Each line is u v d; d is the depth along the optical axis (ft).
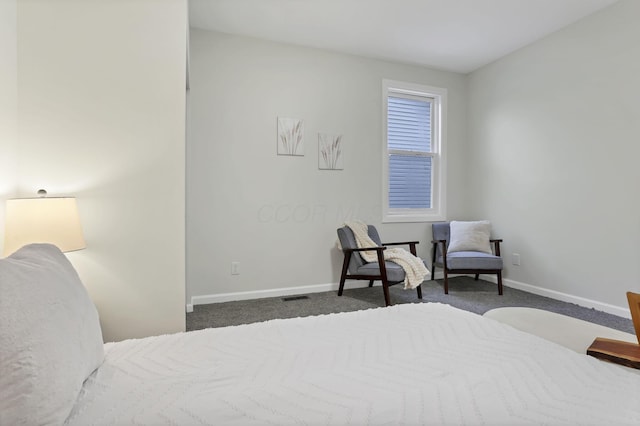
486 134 13.93
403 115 14.15
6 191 5.27
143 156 6.23
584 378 2.87
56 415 2.23
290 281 12.06
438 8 9.87
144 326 6.28
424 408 2.47
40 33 5.74
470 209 14.75
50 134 5.78
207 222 11.02
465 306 10.67
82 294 3.28
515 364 3.14
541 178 11.82
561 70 11.11
